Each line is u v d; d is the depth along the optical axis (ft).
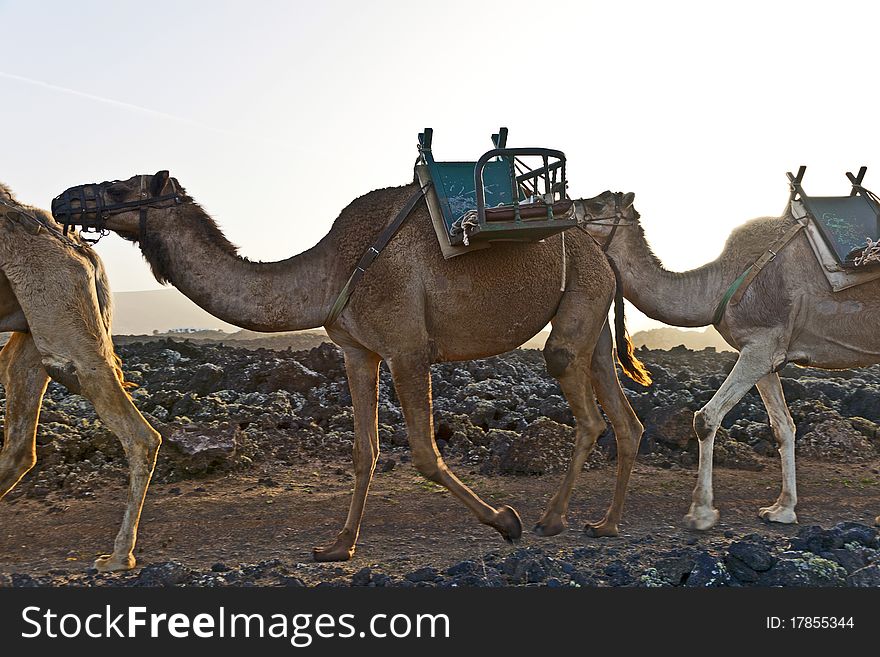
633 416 23.15
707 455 23.07
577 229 23.12
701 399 38.55
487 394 39.29
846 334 23.99
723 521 23.84
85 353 19.30
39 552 20.89
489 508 21.02
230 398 38.96
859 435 33.04
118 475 28.63
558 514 22.54
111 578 18.33
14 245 19.11
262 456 31.32
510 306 21.31
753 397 38.70
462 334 21.16
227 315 20.49
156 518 23.90
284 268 20.72
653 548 20.67
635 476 29.25
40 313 19.06
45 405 36.27
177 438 29.30
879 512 24.95
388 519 23.89
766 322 23.58
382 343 20.31
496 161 20.86
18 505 25.44
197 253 20.24
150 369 45.88
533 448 29.94
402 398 20.45
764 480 28.71
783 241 23.76
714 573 17.46
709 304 24.09
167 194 20.21
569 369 22.40
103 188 20.03
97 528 22.94
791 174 24.23
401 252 20.27
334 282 20.68
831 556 18.43
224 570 19.27
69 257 19.57
